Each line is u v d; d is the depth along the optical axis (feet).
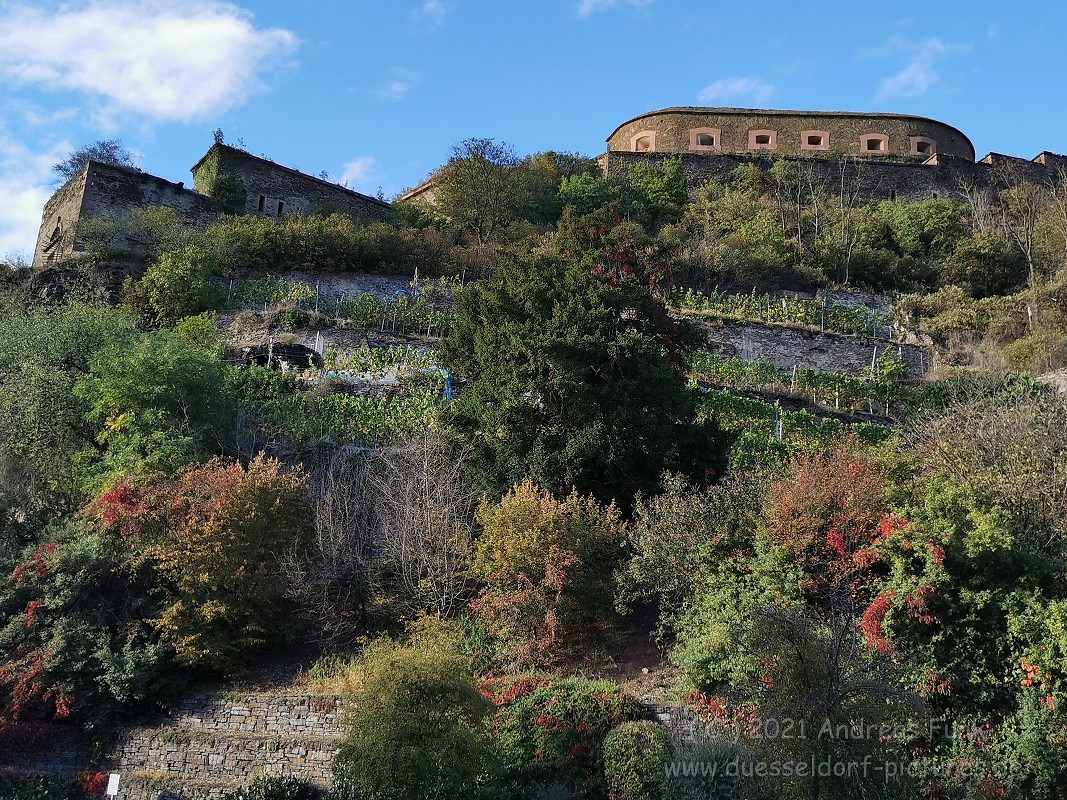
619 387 66.18
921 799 40.68
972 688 44.80
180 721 54.39
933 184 159.53
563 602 55.52
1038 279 122.42
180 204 124.16
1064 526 50.98
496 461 66.44
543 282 72.90
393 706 43.86
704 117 168.55
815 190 152.46
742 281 121.49
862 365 105.60
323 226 114.52
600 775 45.03
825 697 36.83
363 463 69.82
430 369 83.76
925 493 51.75
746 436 71.36
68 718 54.19
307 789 48.91
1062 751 41.34
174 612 56.44
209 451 70.33
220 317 99.35
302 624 61.57
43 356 79.20
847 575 49.93
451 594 60.03
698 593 54.03
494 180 137.49
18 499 67.82
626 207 143.95
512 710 48.91
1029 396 69.21
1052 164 167.02
